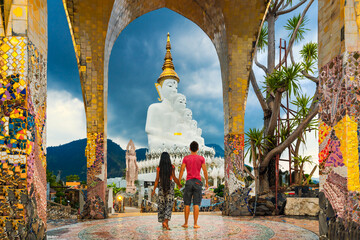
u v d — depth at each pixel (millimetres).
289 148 9883
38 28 3174
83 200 8070
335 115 3084
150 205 20641
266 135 10438
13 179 2754
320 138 3375
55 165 181125
